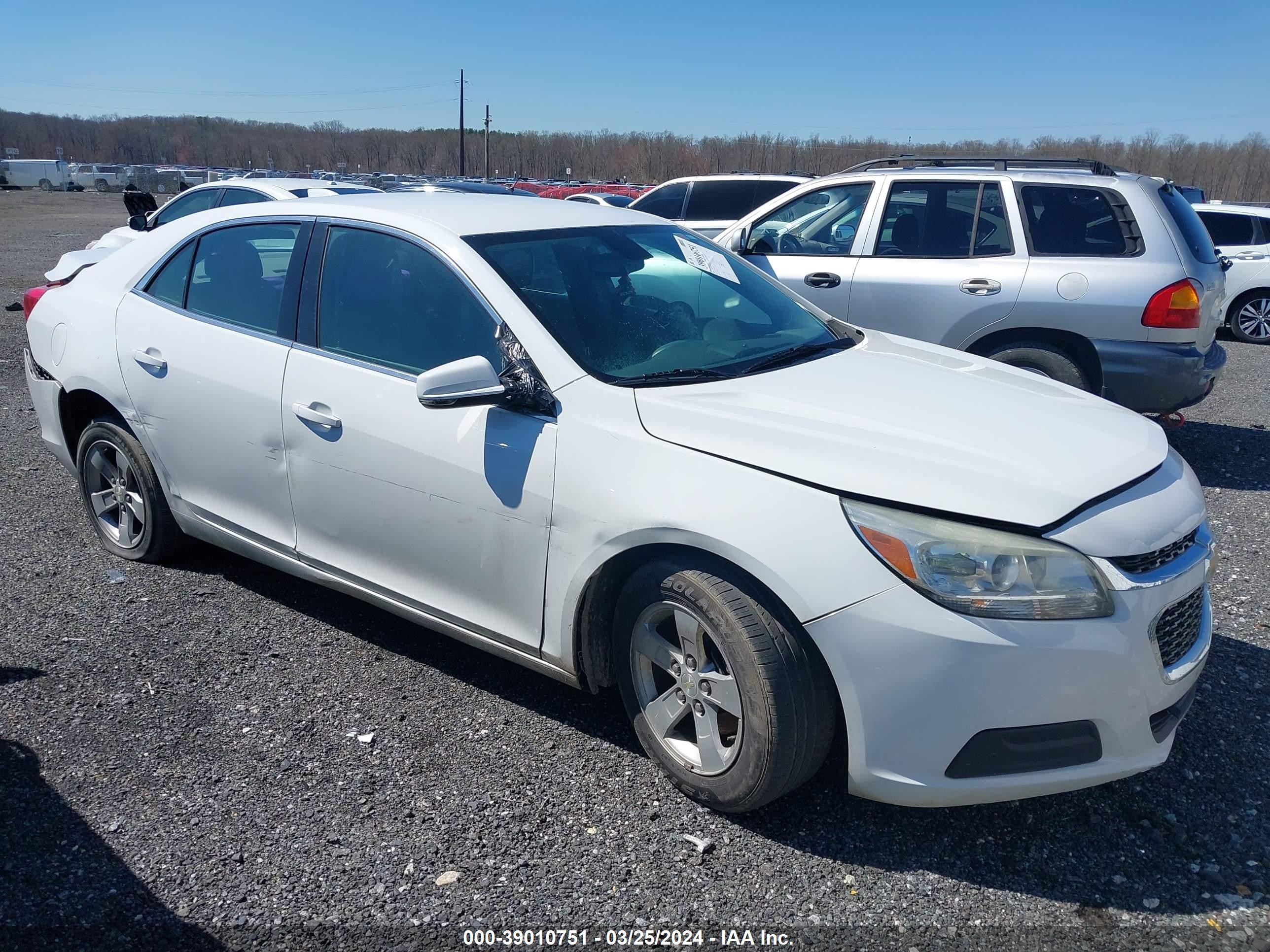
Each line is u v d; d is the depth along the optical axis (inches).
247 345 146.8
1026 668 94.7
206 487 157.0
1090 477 103.6
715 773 108.7
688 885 100.5
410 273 133.3
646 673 116.0
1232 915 96.9
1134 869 103.4
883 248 259.9
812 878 101.8
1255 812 112.7
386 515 131.7
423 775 118.0
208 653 146.4
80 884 99.1
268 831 107.4
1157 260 231.1
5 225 1166.3
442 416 124.5
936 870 103.1
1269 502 228.4
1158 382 233.5
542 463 116.0
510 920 95.4
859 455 103.5
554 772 119.0
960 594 95.0
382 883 100.0
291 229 147.6
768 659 101.3
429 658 146.6
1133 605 97.7
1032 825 110.4
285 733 126.2
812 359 135.3
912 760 98.3
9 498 212.2
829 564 98.1
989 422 113.7
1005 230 246.1
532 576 119.0
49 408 180.7
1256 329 495.5
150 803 111.7
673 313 136.7
